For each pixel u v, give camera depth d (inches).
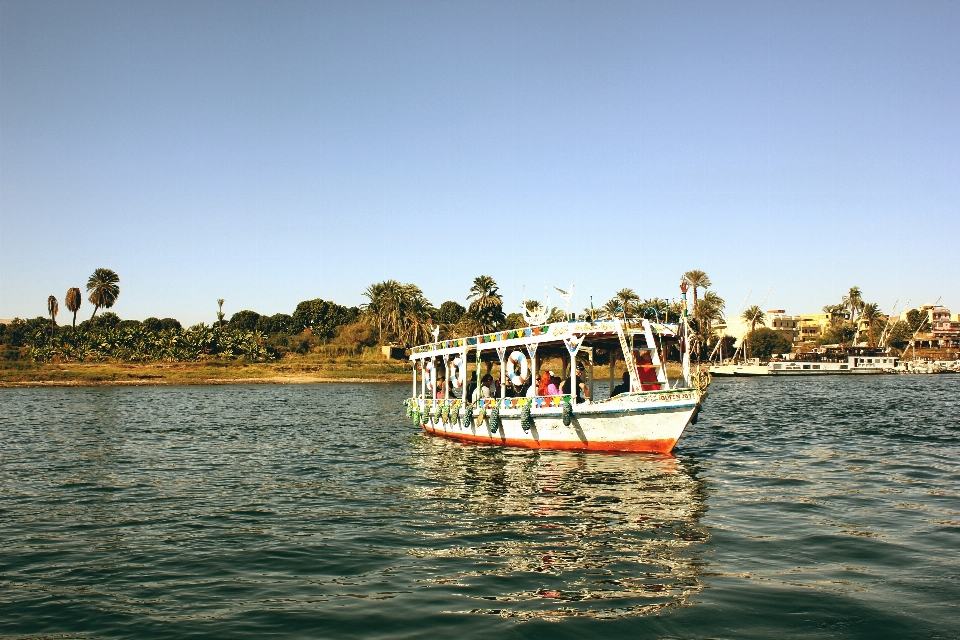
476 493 763.4
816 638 361.7
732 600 415.5
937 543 530.6
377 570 492.7
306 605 424.8
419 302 5128.0
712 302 5418.3
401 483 847.7
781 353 5836.6
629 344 968.3
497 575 474.9
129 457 1114.7
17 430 1555.1
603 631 375.9
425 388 1418.6
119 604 432.1
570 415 983.6
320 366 4608.8
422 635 375.2
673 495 728.3
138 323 5989.2
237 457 1110.4
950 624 374.9
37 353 4510.3
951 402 2326.5
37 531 621.0
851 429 1437.0
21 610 423.5
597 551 526.0
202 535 601.0
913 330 6988.2
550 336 1016.9
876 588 431.5
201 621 401.4
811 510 652.7
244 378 4269.2
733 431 1414.9
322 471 956.0
